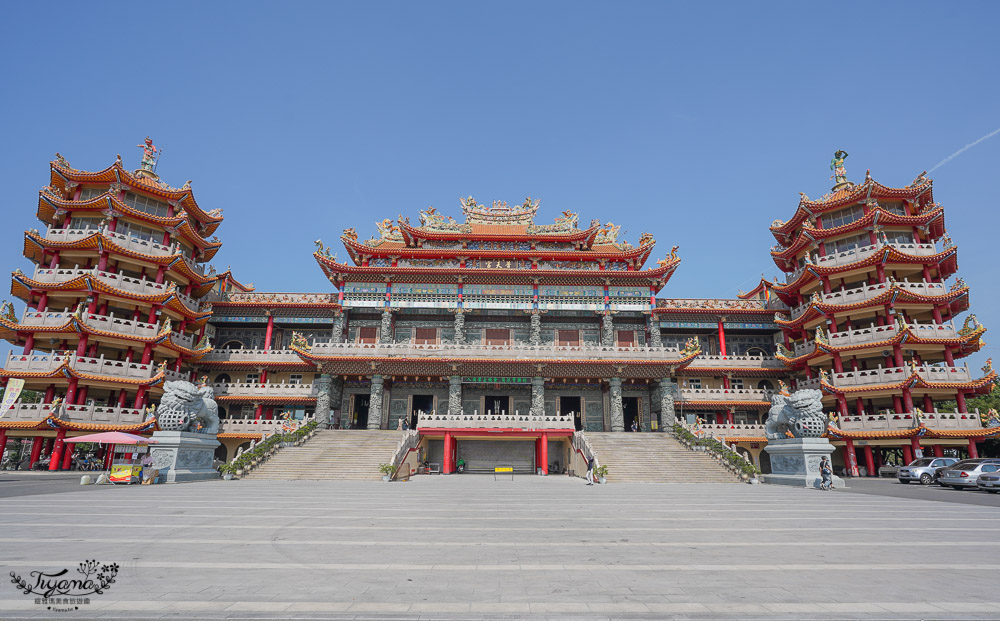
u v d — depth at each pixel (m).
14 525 16.42
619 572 10.89
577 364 49.97
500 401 56.28
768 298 61.72
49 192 47.91
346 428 55.09
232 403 53.81
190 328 56.09
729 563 11.79
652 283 57.69
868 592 9.55
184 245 54.19
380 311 57.88
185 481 34.44
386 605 8.59
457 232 60.59
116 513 19.22
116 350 49.25
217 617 7.98
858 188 50.69
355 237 57.97
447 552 12.77
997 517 20.12
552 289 57.38
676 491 30.77
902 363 45.62
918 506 23.84
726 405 53.94
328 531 15.66
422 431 45.28
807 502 25.25
